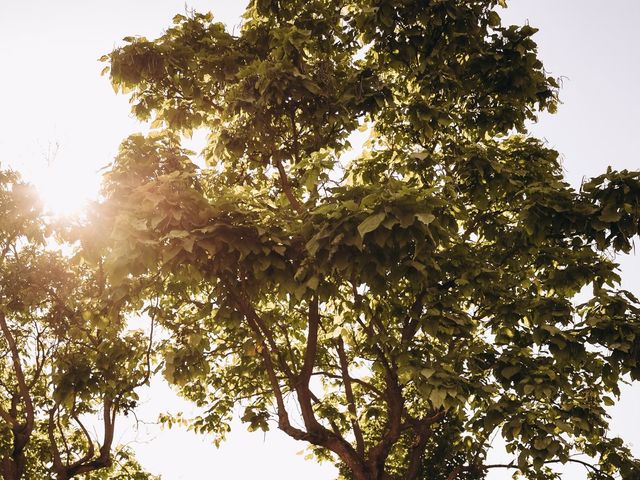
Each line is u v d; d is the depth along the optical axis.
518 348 9.20
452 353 9.29
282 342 13.69
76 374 12.84
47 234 12.05
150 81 11.12
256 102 9.80
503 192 11.04
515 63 10.94
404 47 11.02
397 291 10.37
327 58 10.59
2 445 16.17
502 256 11.10
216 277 8.77
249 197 8.77
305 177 8.52
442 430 17.83
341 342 12.48
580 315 9.23
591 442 10.55
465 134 11.73
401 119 11.71
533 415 8.30
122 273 7.59
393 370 10.30
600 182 8.90
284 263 8.17
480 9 10.70
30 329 17.19
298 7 11.17
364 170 11.93
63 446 20.08
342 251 7.59
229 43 11.00
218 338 13.36
